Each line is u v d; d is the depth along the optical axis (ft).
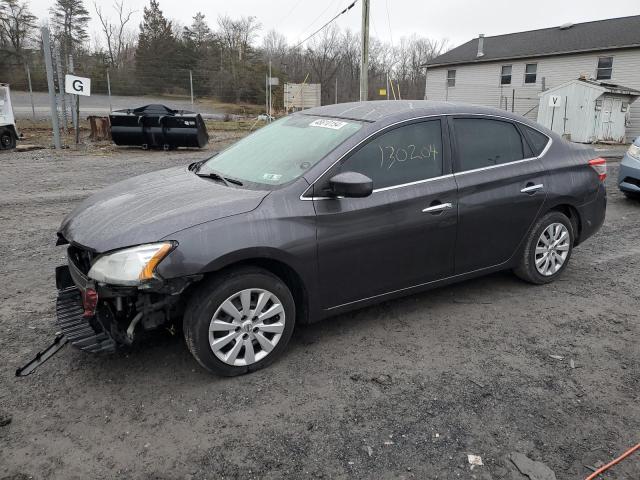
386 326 12.99
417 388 10.30
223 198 10.71
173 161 44.57
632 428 9.14
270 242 10.32
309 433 8.95
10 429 8.96
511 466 8.21
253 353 10.72
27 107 104.83
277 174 11.59
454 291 15.28
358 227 11.44
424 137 12.71
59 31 201.67
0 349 11.61
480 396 10.03
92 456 8.36
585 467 8.20
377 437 8.86
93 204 11.71
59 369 10.84
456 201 12.87
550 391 10.23
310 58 186.70
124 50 222.28
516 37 116.16
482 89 113.09
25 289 15.14
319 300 11.41
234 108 134.00
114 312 10.10
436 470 8.11
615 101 82.38
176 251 9.50
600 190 16.16
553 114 85.81
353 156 11.58
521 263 15.07
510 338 12.42
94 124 63.26
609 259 18.45
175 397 9.94
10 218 23.52
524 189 14.15
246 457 8.38
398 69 206.80
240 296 10.37
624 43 89.51
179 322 12.20
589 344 12.16
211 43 212.23
